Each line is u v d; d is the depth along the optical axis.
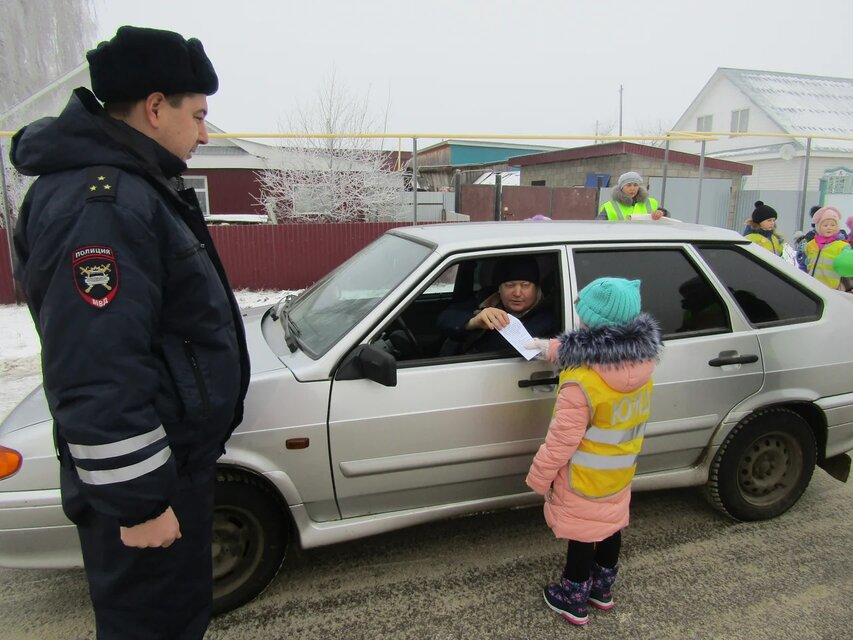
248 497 2.44
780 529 3.21
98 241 1.33
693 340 2.89
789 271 3.20
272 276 10.17
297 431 2.38
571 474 2.34
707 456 3.06
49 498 2.22
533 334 2.77
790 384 3.09
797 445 3.20
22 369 5.93
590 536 2.37
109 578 1.57
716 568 2.87
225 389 1.63
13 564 2.27
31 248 1.40
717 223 14.72
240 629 2.47
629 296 2.23
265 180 14.06
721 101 27.73
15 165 1.48
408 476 2.57
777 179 23.16
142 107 1.52
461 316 2.99
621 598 2.67
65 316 1.31
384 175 13.39
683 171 14.63
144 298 1.39
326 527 2.56
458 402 2.55
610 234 2.93
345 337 2.47
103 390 1.31
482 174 22.23
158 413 1.52
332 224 10.22
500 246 2.74
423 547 3.05
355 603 2.63
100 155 1.42
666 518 3.31
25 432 2.27
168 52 1.49
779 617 2.54
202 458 1.64
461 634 2.45
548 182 17.42
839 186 18.91
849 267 5.32
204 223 1.69
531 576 2.82
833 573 2.83
